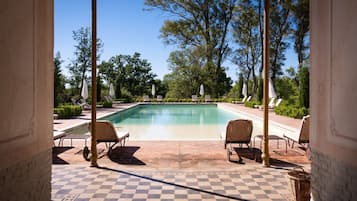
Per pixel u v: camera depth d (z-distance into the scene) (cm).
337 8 257
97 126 605
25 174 248
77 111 1406
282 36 2302
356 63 223
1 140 205
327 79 281
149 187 422
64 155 612
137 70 3425
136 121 1386
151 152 644
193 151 655
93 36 532
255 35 2377
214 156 609
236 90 2797
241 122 611
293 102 1908
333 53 266
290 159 585
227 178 465
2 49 205
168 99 2697
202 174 486
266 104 540
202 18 2608
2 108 206
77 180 451
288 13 2236
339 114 254
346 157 242
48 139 304
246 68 2542
